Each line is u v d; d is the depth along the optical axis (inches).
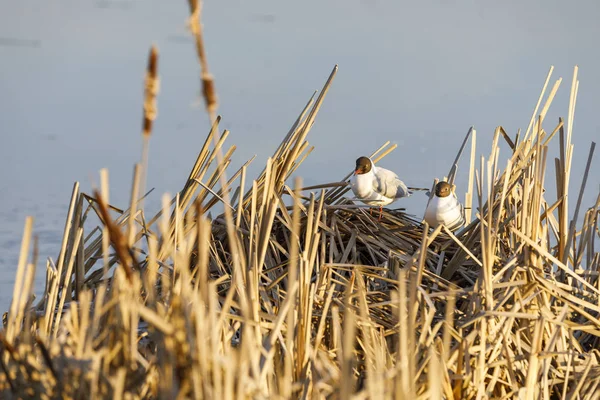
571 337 702.5
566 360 701.9
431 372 495.2
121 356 519.5
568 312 761.0
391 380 550.9
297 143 869.2
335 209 918.4
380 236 912.3
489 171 737.0
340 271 830.5
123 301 510.9
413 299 579.8
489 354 683.4
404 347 496.4
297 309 630.5
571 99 808.3
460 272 832.3
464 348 637.9
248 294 612.1
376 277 780.0
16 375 520.1
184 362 473.4
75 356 507.8
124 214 865.5
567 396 663.1
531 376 643.5
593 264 834.8
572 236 792.3
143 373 539.2
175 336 477.1
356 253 874.8
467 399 634.8
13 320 570.9
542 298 734.5
